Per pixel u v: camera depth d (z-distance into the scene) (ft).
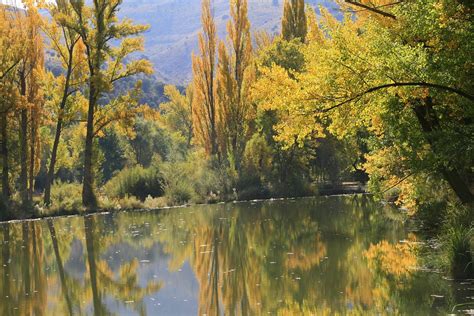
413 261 52.75
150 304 45.60
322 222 87.61
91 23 126.62
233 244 71.61
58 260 66.95
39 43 132.98
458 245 45.37
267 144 156.97
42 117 132.77
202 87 165.78
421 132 46.62
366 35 48.93
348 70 43.37
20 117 132.46
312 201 129.90
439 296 40.55
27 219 116.57
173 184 140.97
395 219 82.69
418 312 37.52
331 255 59.52
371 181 61.67
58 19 121.60
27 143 133.08
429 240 60.85
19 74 130.62
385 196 96.43
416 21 42.06
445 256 48.96
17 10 127.75
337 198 135.33
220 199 143.64
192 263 61.11
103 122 132.26
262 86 48.96
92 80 123.13
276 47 165.99
